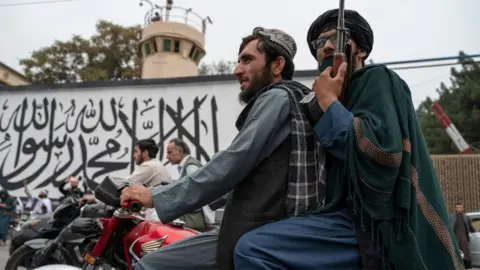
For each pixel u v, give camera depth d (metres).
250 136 1.42
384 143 1.27
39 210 10.92
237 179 1.42
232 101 10.58
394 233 1.25
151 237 2.08
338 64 1.43
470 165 11.80
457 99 20.66
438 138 20.22
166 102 11.05
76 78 28.38
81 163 11.49
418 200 1.31
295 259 1.33
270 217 1.42
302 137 1.46
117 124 11.36
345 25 1.57
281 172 1.45
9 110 12.46
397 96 1.37
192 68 20.36
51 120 12.01
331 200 1.43
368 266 1.28
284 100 1.48
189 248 1.62
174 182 1.48
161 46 19.89
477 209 11.50
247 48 1.71
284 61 1.69
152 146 4.55
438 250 1.29
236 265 1.38
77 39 28.00
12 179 12.05
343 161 1.37
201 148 10.56
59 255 3.76
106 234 2.13
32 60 27.83
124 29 28.20
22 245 4.66
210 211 4.18
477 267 9.23
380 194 1.25
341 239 1.35
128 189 1.51
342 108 1.35
